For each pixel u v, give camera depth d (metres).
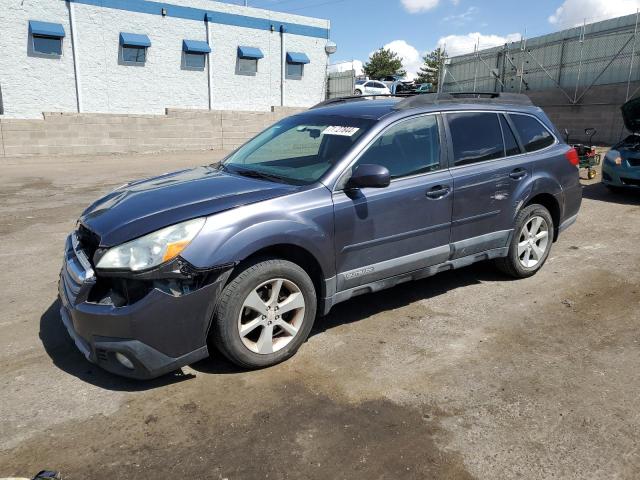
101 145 17.25
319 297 3.74
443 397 3.17
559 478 2.50
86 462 2.60
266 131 4.87
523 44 23.28
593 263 5.69
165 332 3.02
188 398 3.14
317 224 3.51
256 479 2.49
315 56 27.64
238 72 25.12
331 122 4.27
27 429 2.84
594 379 3.36
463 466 2.58
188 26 23.17
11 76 19.55
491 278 5.24
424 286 5.04
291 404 3.08
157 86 22.91
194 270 3.02
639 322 4.21
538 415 2.98
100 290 3.08
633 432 2.83
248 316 3.38
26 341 3.85
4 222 7.67
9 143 15.66
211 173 4.16
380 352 3.73
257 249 3.22
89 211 3.63
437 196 4.17
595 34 20.02
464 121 4.55
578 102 20.95
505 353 3.71
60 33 19.77
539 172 5.00
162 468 2.56
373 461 2.61
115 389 3.23
